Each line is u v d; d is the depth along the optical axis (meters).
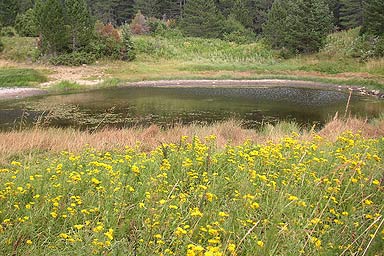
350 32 44.78
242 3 61.78
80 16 36.03
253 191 4.24
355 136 7.32
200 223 3.51
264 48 44.28
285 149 6.02
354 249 3.31
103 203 3.94
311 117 19.20
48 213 3.72
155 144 9.83
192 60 40.84
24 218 3.46
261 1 63.41
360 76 33.12
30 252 3.10
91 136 10.36
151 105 21.83
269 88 29.91
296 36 41.44
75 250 2.99
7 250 3.16
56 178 4.57
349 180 4.39
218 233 3.35
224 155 5.69
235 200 3.89
